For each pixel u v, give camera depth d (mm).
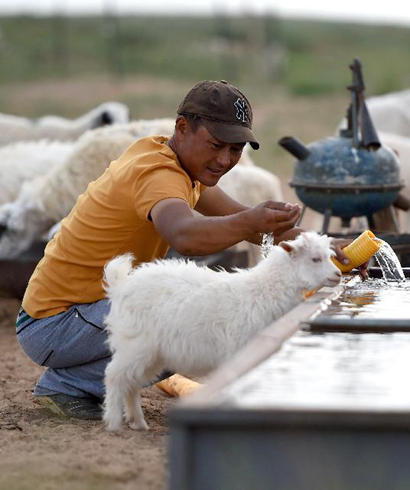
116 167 7750
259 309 7145
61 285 7934
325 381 5043
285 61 77062
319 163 11906
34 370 10500
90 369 8086
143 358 7215
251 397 4676
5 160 16500
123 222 7613
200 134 7426
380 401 4605
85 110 54250
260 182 13602
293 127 48375
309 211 20828
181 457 4215
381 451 4207
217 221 6980
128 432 7355
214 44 84125
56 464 6277
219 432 4266
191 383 8797
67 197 13984
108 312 7816
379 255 8836
